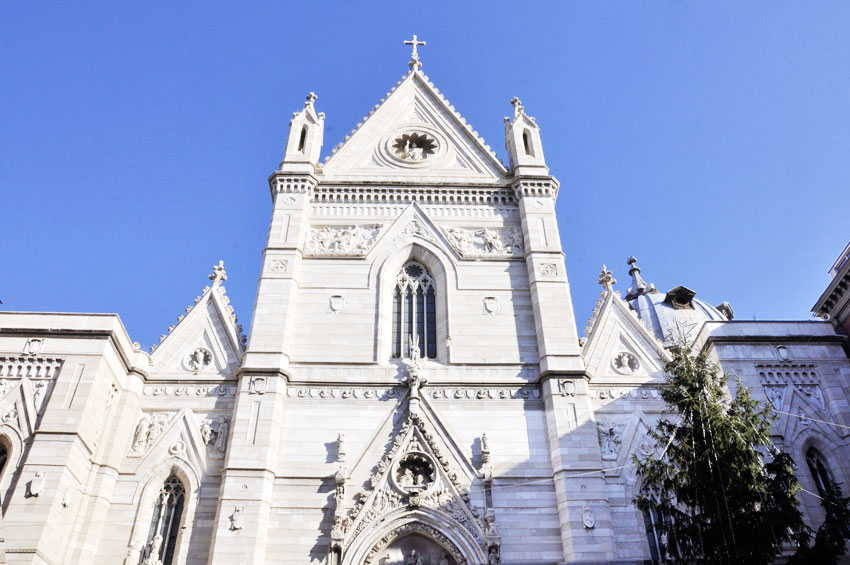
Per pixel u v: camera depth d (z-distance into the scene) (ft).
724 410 98.94
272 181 140.46
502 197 141.49
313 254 131.95
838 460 109.50
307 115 152.76
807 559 86.58
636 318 127.13
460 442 110.83
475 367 119.03
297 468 107.55
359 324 123.75
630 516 105.60
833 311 125.49
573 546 100.32
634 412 116.16
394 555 102.12
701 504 90.07
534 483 107.45
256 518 100.83
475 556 100.12
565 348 119.24
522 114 154.51
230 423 112.68
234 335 122.01
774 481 90.99
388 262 132.05
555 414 111.96
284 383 114.93
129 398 112.98
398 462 107.86
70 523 99.04
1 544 89.45
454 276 130.31
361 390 115.55
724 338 118.93
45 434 100.22
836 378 116.06
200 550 101.65
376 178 143.33
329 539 101.71
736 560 85.46
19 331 109.29
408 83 160.04
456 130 152.46
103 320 111.96
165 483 108.68
